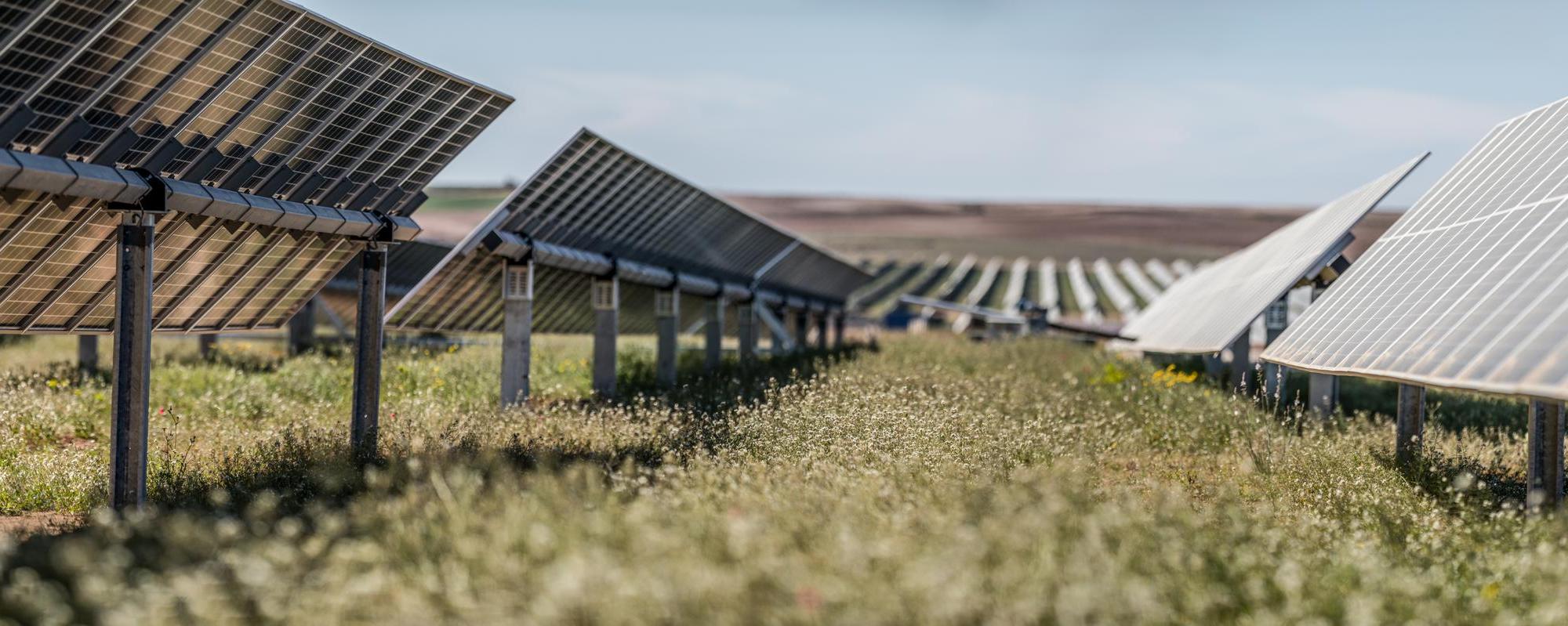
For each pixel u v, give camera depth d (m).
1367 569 6.81
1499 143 14.12
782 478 9.23
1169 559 6.52
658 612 5.08
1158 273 102.50
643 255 23.30
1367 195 19.09
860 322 70.12
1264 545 7.62
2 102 8.36
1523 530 8.40
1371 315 11.84
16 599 6.11
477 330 23.12
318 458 11.08
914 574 5.45
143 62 9.13
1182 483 11.52
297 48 10.32
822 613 5.18
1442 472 11.53
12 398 15.30
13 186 8.60
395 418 14.29
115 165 9.49
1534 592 6.84
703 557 5.96
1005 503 6.97
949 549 5.87
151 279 9.77
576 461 10.73
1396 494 10.34
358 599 5.77
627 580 5.27
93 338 21.81
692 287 25.27
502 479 8.70
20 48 8.15
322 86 10.90
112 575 6.08
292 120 11.05
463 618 5.50
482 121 13.40
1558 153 11.62
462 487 7.92
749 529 6.03
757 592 5.39
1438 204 14.06
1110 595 5.48
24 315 11.36
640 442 12.13
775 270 34.34
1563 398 6.82
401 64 11.69
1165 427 15.12
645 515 6.72
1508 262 9.88
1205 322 22.70
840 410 13.61
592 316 27.95
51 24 8.16
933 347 31.88
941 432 12.15
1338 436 14.12
